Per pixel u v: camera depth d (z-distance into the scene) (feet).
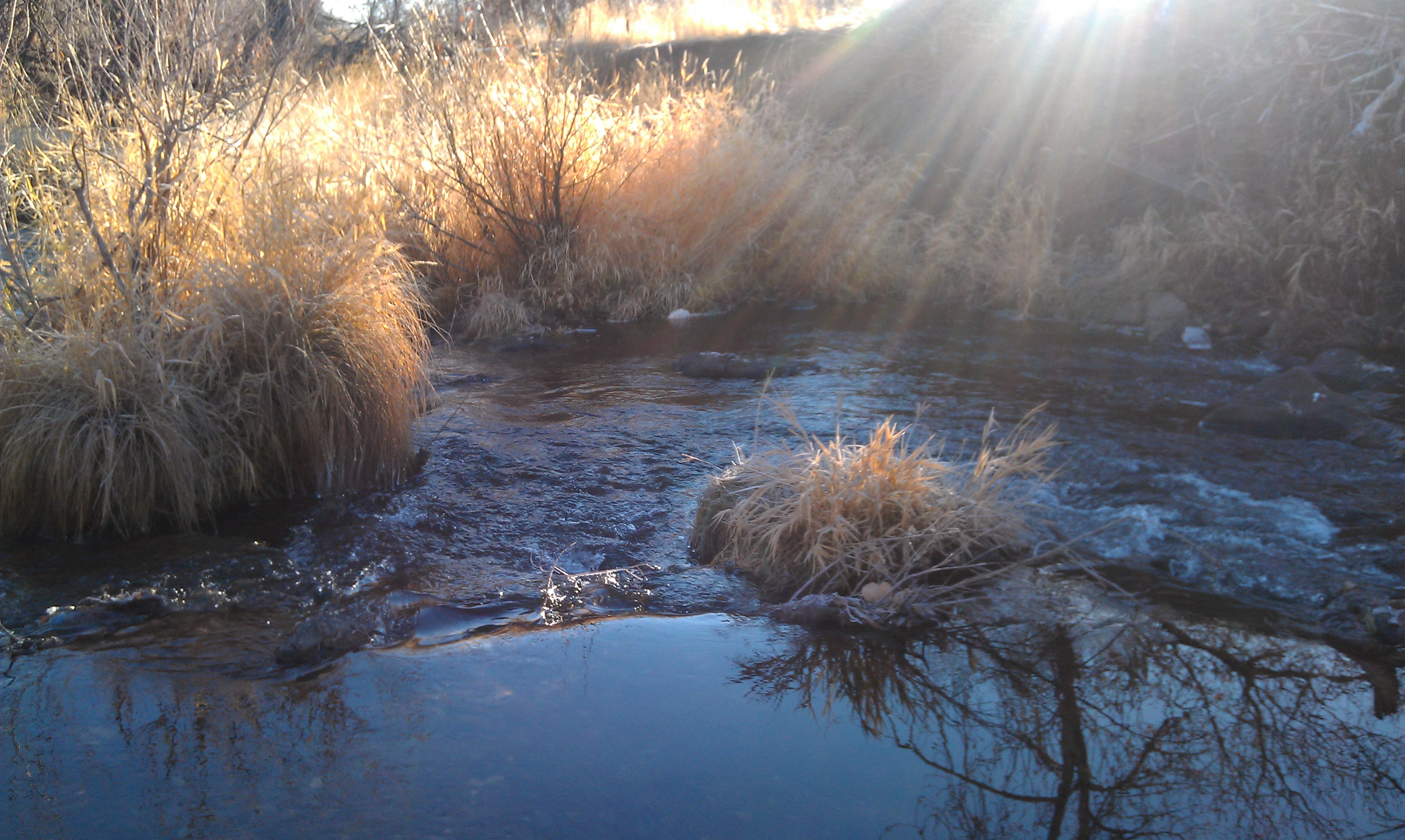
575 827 7.55
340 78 30.48
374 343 15.03
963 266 28.58
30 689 9.50
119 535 13.05
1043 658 10.16
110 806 7.76
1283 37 27.55
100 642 10.42
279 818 7.60
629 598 11.54
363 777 8.13
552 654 10.24
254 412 14.12
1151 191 28.89
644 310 27.17
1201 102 28.91
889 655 10.27
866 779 8.23
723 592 11.69
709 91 34.17
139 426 13.09
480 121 26.96
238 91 16.79
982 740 8.83
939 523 12.26
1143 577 11.84
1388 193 23.50
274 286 14.61
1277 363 21.16
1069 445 16.21
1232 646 10.29
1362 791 8.08
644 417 18.28
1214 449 15.93
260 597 11.49
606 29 44.11
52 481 12.75
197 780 8.09
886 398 19.15
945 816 7.75
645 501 14.40
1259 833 7.60
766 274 29.48
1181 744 8.73
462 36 27.27
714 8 49.16
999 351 22.82
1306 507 13.42
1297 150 26.04
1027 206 30.12
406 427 15.40
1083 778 8.28
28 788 8.00
